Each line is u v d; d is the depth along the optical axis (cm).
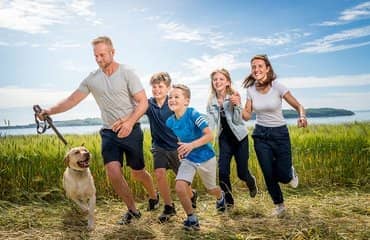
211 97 576
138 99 490
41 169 694
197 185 716
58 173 697
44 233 489
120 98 491
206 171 493
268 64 516
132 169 532
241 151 565
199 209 586
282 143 523
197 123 470
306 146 825
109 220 545
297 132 1011
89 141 812
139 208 609
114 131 482
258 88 525
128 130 473
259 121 531
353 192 704
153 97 545
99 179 684
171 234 466
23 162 694
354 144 828
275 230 463
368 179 770
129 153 507
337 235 436
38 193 654
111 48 491
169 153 526
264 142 526
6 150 715
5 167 689
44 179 692
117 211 595
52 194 665
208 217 540
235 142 570
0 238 470
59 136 521
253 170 758
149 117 535
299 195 686
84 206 536
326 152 812
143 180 551
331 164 789
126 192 505
